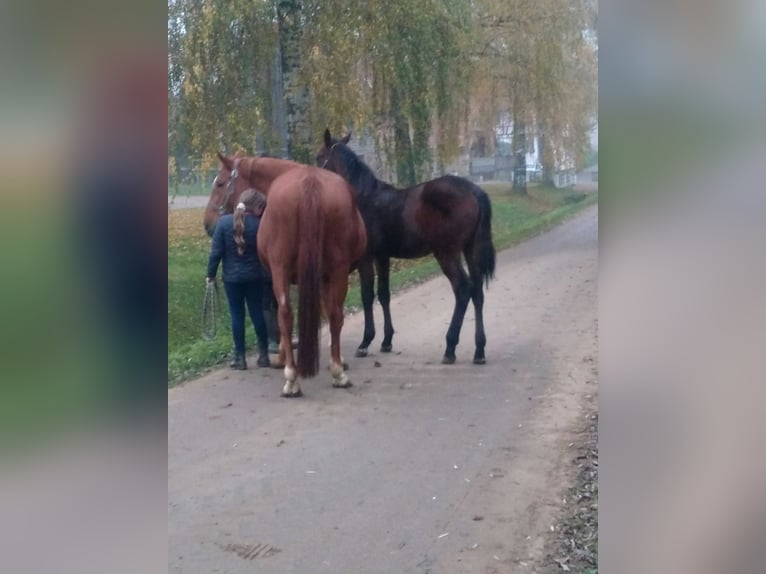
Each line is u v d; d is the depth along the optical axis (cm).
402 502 347
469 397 486
